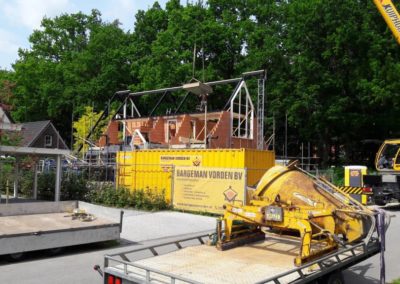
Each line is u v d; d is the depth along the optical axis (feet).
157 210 56.59
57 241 29.55
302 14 114.42
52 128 157.28
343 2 111.04
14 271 25.95
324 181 24.08
